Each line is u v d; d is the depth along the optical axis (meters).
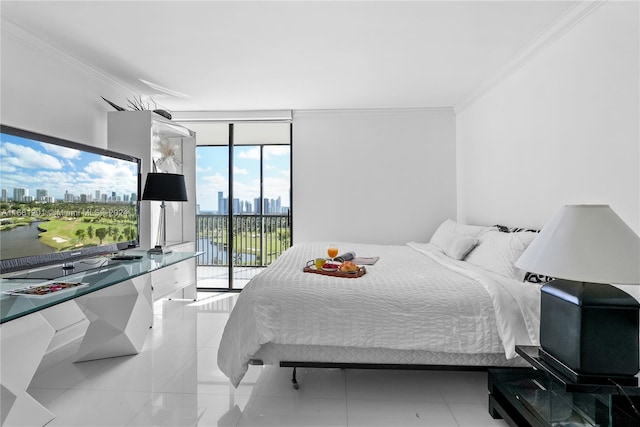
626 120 2.06
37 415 1.85
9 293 1.85
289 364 2.20
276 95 4.30
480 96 4.11
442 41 2.91
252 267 5.39
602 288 1.58
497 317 2.10
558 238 1.62
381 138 4.97
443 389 2.36
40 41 2.84
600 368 1.52
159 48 3.03
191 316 3.95
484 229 3.43
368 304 2.16
